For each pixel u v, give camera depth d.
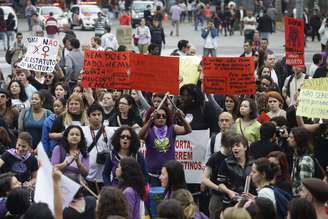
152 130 14.86
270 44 54.47
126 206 10.26
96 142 14.77
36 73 22.03
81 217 10.74
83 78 17.59
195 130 15.88
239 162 12.99
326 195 10.15
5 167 13.97
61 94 18.48
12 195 10.67
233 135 13.09
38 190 9.96
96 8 67.06
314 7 60.53
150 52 24.66
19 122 16.98
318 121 16.62
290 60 20.59
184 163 15.95
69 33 35.12
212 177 13.48
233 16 62.88
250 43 27.62
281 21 70.88
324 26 37.34
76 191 10.42
